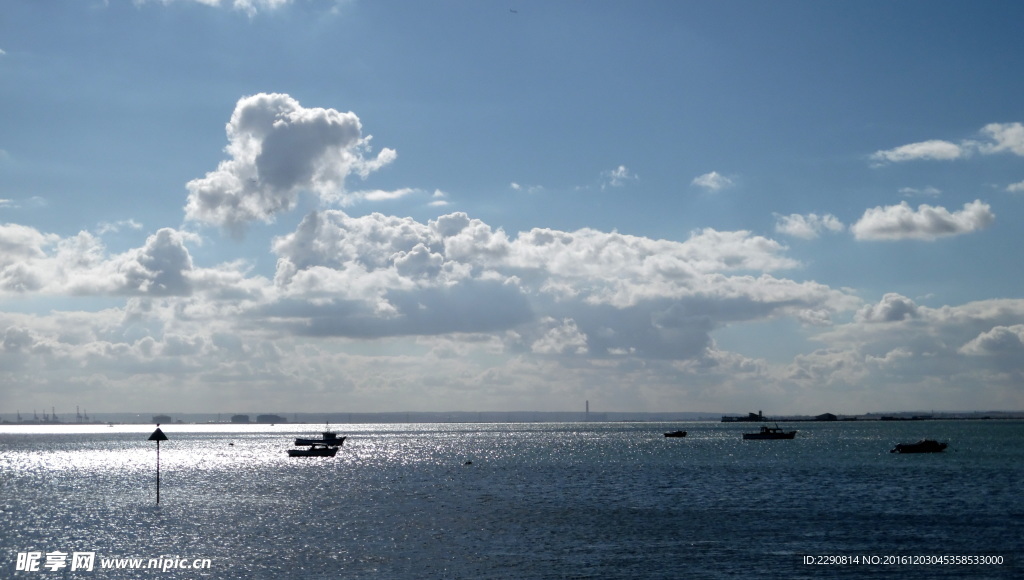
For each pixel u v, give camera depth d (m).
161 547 70.75
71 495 114.12
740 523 78.94
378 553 67.06
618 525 78.88
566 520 82.56
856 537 71.00
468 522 82.31
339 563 63.66
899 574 58.44
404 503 98.94
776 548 66.88
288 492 114.31
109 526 82.69
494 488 116.19
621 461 173.12
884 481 117.31
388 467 164.62
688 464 159.75
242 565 63.72
